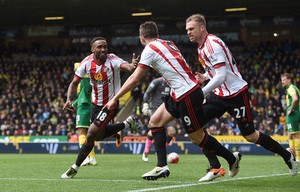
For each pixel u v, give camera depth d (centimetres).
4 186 1261
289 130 2519
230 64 1342
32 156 3422
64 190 1164
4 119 5525
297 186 1243
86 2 5719
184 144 3741
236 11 6153
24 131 5138
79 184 1295
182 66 1272
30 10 6162
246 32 6594
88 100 2123
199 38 1310
